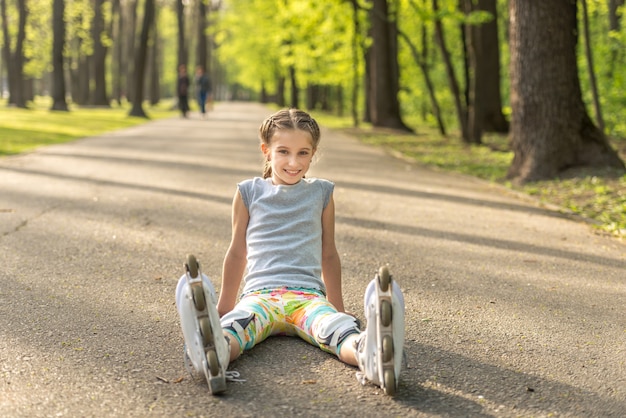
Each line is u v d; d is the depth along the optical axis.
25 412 2.58
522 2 9.84
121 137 16.86
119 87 47.91
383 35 22.98
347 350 3.04
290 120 3.47
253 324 3.20
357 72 24.22
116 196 7.95
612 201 7.99
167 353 3.24
